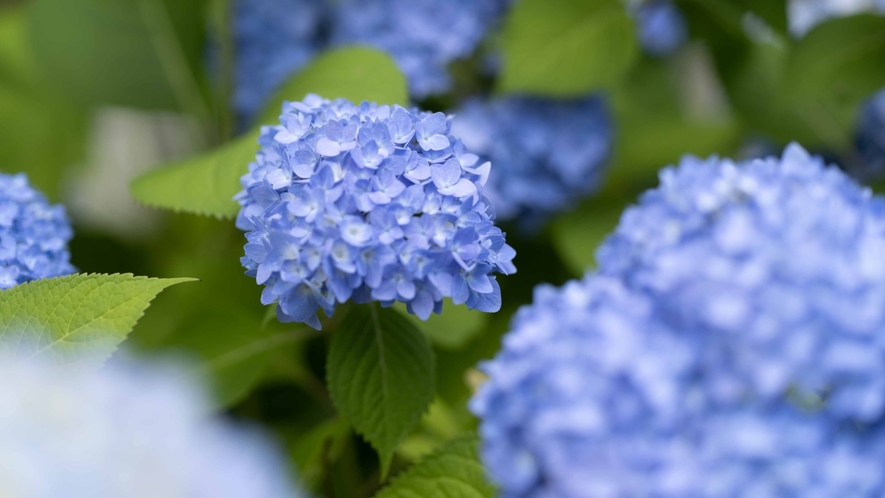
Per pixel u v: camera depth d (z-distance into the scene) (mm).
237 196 1128
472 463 1131
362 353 1146
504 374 1000
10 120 1664
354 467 1272
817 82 1465
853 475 959
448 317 1278
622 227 1083
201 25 1522
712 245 1002
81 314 1068
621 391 975
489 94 1514
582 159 1464
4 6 2141
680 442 968
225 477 975
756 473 960
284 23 1511
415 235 1069
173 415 978
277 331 1274
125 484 958
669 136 1574
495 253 1104
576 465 969
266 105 1405
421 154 1104
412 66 1442
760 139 1630
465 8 1458
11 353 1062
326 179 1071
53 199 1679
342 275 1069
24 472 944
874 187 1550
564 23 1456
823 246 993
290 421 1414
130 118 1903
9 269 1127
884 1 1523
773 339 964
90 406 963
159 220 1670
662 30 1610
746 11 1495
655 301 1004
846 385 966
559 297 1025
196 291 1332
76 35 1486
